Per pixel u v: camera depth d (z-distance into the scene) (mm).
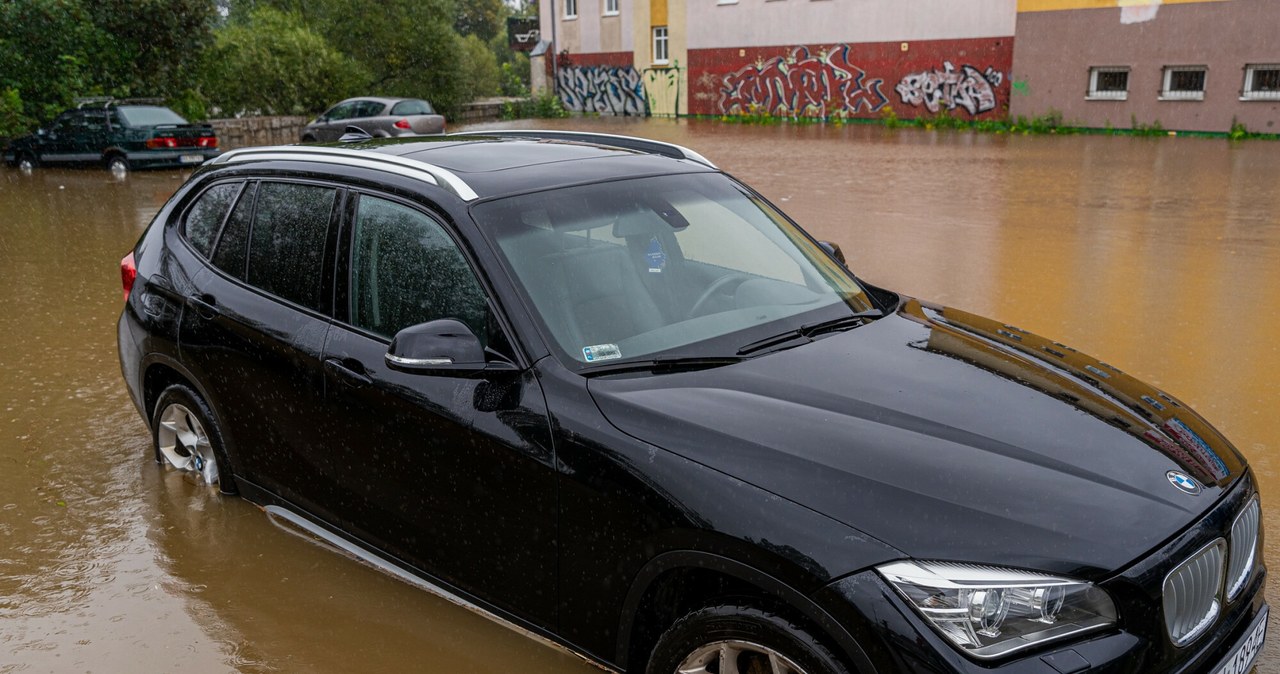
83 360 7328
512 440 3131
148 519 4715
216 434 4535
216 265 4434
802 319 3609
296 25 34188
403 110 25922
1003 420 2930
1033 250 10727
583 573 3039
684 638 2756
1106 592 2441
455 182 3596
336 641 3727
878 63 33625
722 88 39031
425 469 3438
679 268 3674
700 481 2729
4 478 5219
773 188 16594
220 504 4844
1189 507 2680
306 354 3836
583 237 3570
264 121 29797
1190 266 9797
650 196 3908
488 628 3797
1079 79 27719
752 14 37125
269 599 4027
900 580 2416
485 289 3330
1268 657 3492
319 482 3955
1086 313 8070
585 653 3141
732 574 2645
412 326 3299
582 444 2977
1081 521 2520
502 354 3238
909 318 3822
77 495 4992
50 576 4238
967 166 19594
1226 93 24906
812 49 35531
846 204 14508
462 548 3414
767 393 3027
